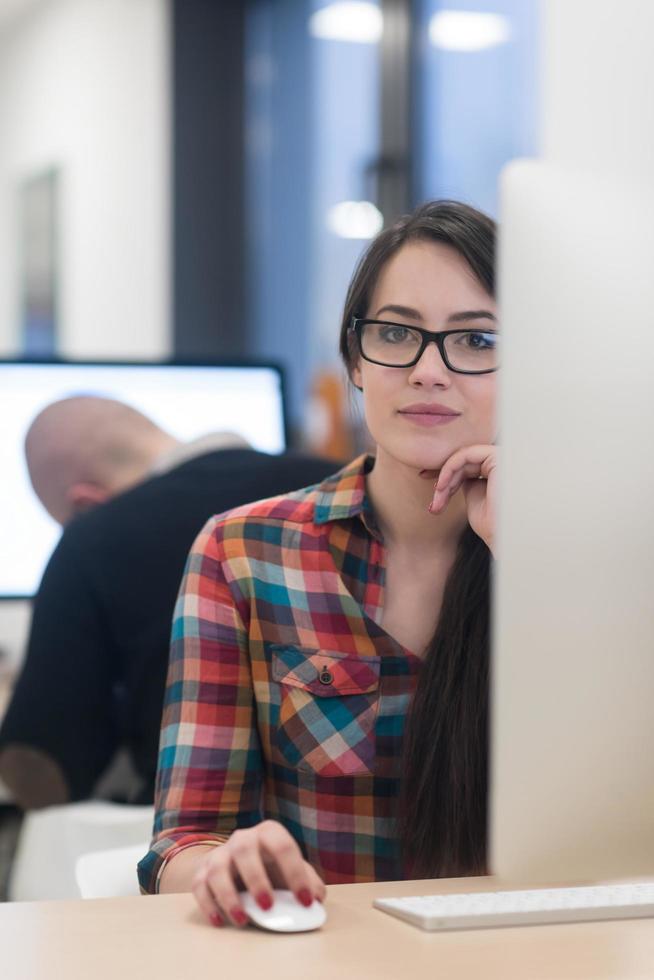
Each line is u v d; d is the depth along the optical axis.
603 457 0.95
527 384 0.94
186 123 6.25
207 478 2.15
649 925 1.08
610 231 0.94
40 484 2.69
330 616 1.46
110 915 1.11
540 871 0.99
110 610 2.10
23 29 7.43
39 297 7.29
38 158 7.31
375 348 1.42
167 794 1.44
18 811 4.16
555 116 3.83
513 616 0.95
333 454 5.14
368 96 5.51
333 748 1.44
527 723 0.96
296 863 1.08
